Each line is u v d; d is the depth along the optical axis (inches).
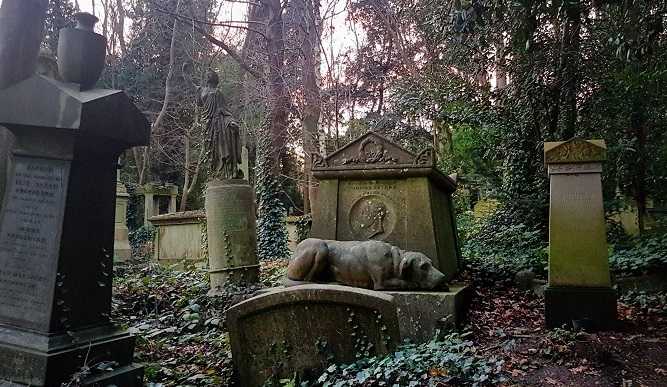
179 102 918.4
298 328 168.6
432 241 274.8
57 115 130.6
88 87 141.4
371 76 714.8
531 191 453.7
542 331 232.1
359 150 295.6
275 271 371.6
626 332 223.6
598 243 233.3
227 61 922.1
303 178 885.8
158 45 939.3
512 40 390.0
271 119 601.6
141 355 193.3
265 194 561.3
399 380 141.4
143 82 945.5
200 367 186.1
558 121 451.2
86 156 139.1
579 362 185.0
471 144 563.2
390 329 161.8
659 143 429.1
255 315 171.6
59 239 131.4
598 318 227.8
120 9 949.2
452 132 650.8
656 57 359.9
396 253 239.5
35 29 164.4
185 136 963.3
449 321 222.7
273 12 645.9
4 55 157.1
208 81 322.0
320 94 683.4
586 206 236.5
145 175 1042.1
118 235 592.4
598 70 421.7
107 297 145.3
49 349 125.0
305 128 695.1
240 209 308.3
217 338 218.4
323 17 677.9
